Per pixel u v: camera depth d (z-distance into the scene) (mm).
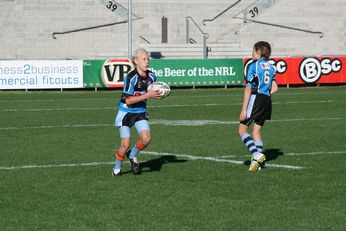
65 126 46188
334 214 20266
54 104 65250
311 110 57312
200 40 113000
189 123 47594
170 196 22953
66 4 108688
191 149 34750
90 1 109312
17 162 30703
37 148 35406
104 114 54969
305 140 38156
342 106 61219
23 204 21906
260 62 28109
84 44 109375
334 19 116312
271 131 42531
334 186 24453
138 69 26484
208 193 23406
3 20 107375
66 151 34219
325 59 90438
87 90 85938
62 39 108875
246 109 28094
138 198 22672
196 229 18688
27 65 81812
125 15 110375
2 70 81438
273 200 22219
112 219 19828
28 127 45688
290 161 30578
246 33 113375
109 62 84250
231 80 88375
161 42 112375
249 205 21516
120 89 86250
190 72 87000
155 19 112188
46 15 108312
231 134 41094
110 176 26984
